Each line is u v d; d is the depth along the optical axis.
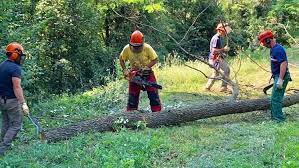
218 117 11.08
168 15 28.09
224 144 8.76
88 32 24.84
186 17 28.66
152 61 10.48
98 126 9.64
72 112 12.22
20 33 13.90
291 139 8.80
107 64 25.91
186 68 17.06
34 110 12.45
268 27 24.52
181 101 13.02
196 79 16.08
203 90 14.64
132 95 10.76
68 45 24.42
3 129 8.68
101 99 13.19
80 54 24.67
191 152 8.29
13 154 8.24
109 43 27.98
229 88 14.30
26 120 10.90
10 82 8.33
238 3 28.73
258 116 11.06
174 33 27.95
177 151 8.32
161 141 8.66
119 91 14.08
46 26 23.02
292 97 11.59
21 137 9.48
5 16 13.49
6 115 8.62
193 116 10.33
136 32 10.28
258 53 20.41
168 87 15.16
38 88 18.16
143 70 10.50
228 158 7.96
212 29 28.86
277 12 24.05
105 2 22.12
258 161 7.77
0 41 13.28
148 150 8.19
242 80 16.02
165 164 7.80
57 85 24.19
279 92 10.33
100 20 25.97
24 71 13.50
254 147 8.48
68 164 7.84
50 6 23.39
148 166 7.72
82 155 8.22
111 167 7.34
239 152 8.27
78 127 9.49
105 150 8.21
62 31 23.95
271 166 7.54
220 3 29.14
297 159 7.71
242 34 26.14
